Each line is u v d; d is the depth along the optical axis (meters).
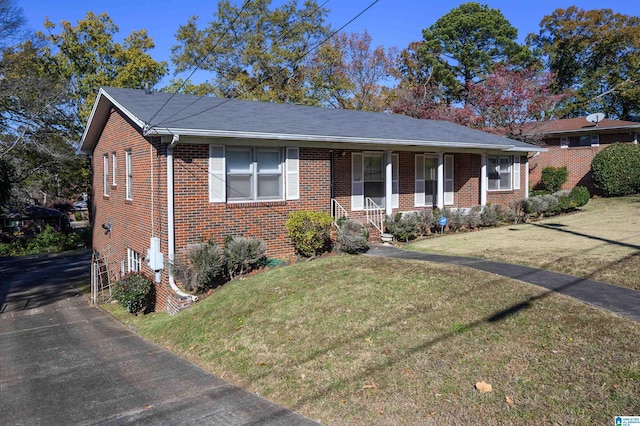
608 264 9.06
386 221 14.27
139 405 5.37
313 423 4.57
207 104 14.44
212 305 9.07
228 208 11.62
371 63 35.19
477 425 4.09
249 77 34.53
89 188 37.75
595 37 36.97
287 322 7.34
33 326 11.12
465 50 38.84
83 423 4.99
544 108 27.52
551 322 5.96
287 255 12.51
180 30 35.91
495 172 19.34
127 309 11.62
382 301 7.54
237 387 5.68
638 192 23.06
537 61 38.94
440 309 6.88
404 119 19.19
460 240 13.66
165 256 11.09
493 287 7.63
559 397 4.32
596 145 25.52
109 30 35.81
